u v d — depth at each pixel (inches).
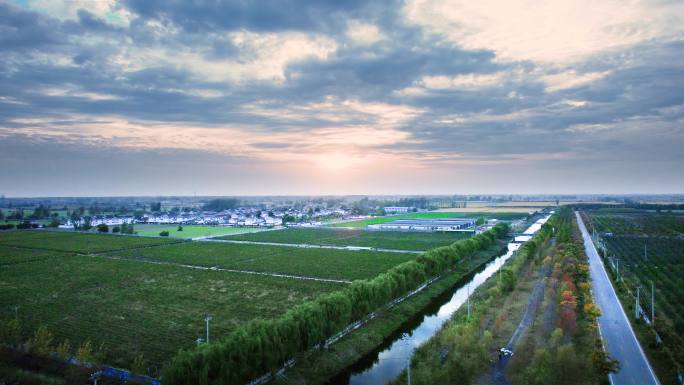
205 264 7706.7
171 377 2765.7
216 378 2893.7
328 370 3555.6
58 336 4082.2
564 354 3125.0
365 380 3516.2
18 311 4842.5
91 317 4635.8
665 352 3348.9
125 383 3115.2
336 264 7672.2
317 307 3836.1
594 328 3966.5
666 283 5629.9
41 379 3161.9
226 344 3056.1
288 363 3521.2
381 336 4298.7
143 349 3784.5
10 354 3508.9
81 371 3184.1
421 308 5290.4
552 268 6840.6
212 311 4862.2
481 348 3457.2
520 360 3351.4
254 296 5472.4
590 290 5251.0
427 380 3080.7
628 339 3809.1
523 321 4338.1
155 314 4751.5
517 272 6225.4
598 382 3006.9
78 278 6515.8
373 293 4662.9
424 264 6225.4
